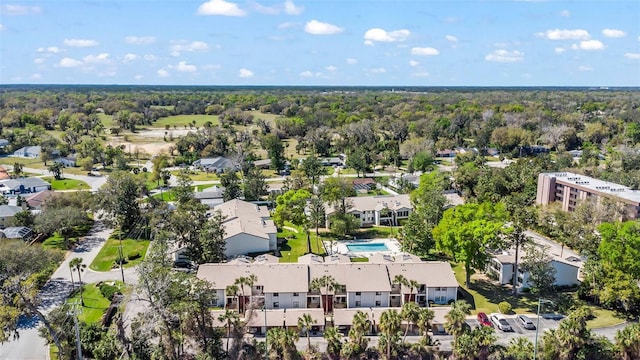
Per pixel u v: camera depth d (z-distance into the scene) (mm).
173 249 100625
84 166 196000
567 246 110812
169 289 67312
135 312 79625
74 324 69438
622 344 63312
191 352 68312
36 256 88312
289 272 83312
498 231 85750
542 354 64125
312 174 171500
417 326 72688
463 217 89875
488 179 146625
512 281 92562
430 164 195250
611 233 82312
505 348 67438
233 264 85875
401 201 133750
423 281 82625
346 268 84312
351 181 160375
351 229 119688
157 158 194750
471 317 79312
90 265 100062
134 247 110625
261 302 80562
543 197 143750
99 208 120812
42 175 187875
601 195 124562
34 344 70500
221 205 131500
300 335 74438
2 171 179625
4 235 109188
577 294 86125
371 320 75312
